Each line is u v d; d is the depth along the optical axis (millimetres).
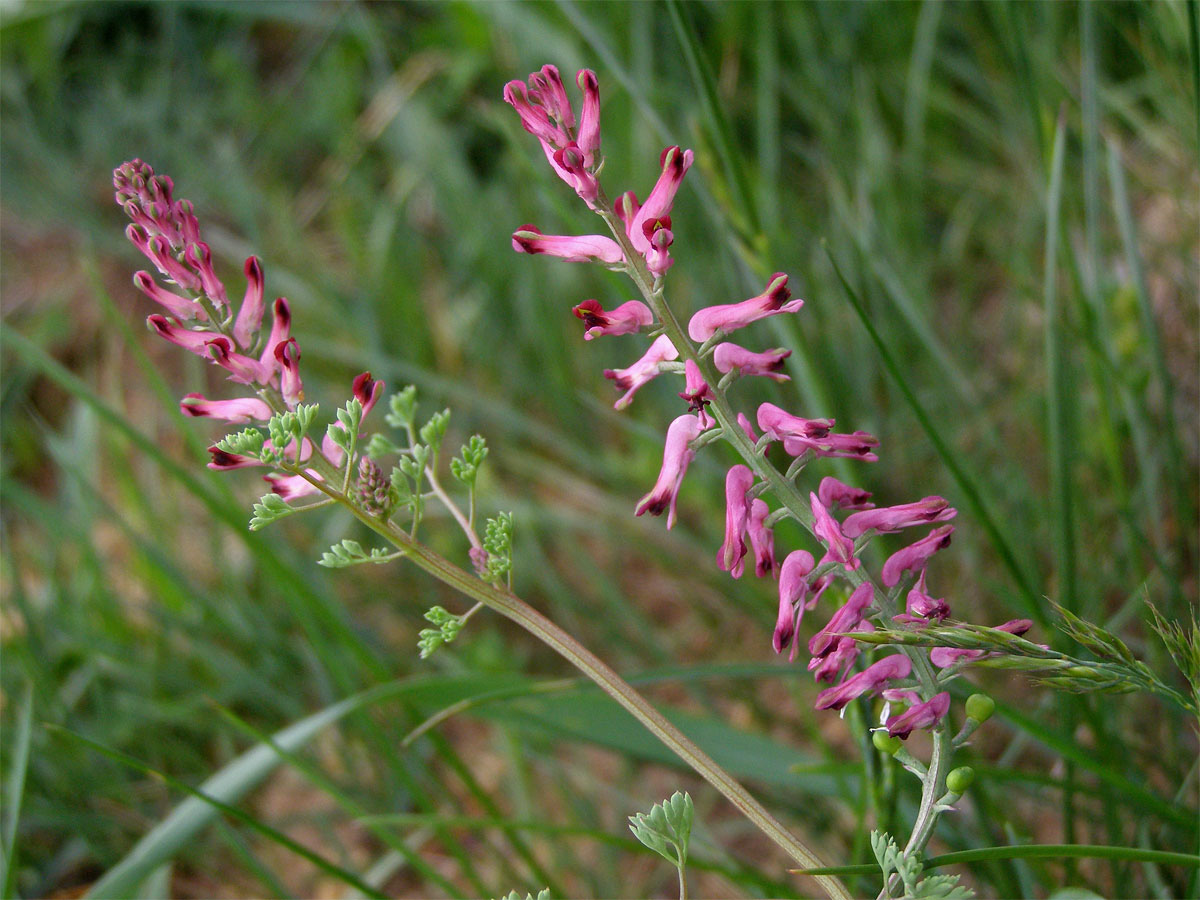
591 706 251
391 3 600
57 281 565
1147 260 385
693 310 423
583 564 371
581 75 171
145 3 639
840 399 363
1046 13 405
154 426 487
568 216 291
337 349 435
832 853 286
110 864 303
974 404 345
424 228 564
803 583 177
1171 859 176
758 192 430
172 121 620
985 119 483
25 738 247
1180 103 346
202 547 441
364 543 408
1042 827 284
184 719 346
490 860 315
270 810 341
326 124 585
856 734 215
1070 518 243
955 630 168
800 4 460
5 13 596
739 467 177
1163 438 320
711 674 244
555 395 448
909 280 396
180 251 185
